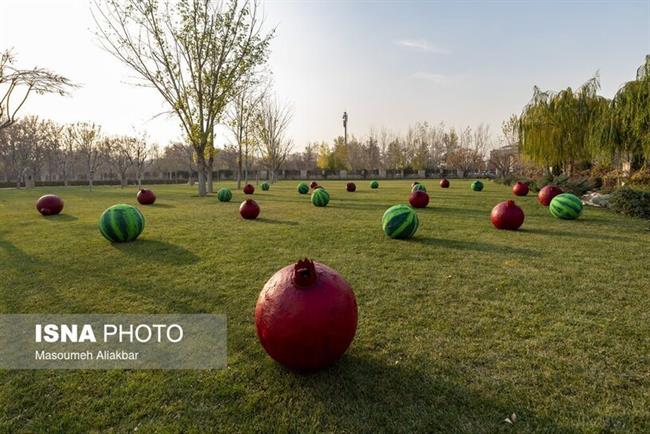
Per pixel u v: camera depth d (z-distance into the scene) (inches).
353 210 526.0
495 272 212.8
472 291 181.9
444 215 452.4
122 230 294.8
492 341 130.9
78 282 200.4
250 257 251.9
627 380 107.7
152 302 171.9
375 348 126.7
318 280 106.3
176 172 2401.6
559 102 800.9
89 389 106.7
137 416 94.8
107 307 166.4
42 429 91.0
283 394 102.6
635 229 350.9
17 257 254.4
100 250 274.1
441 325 144.0
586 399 99.5
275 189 1152.2
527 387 104.4
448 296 175.5
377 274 210.8
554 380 107.8
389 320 149.2
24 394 104.6
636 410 94.9
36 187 1590.8
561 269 217.9
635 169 624.4
